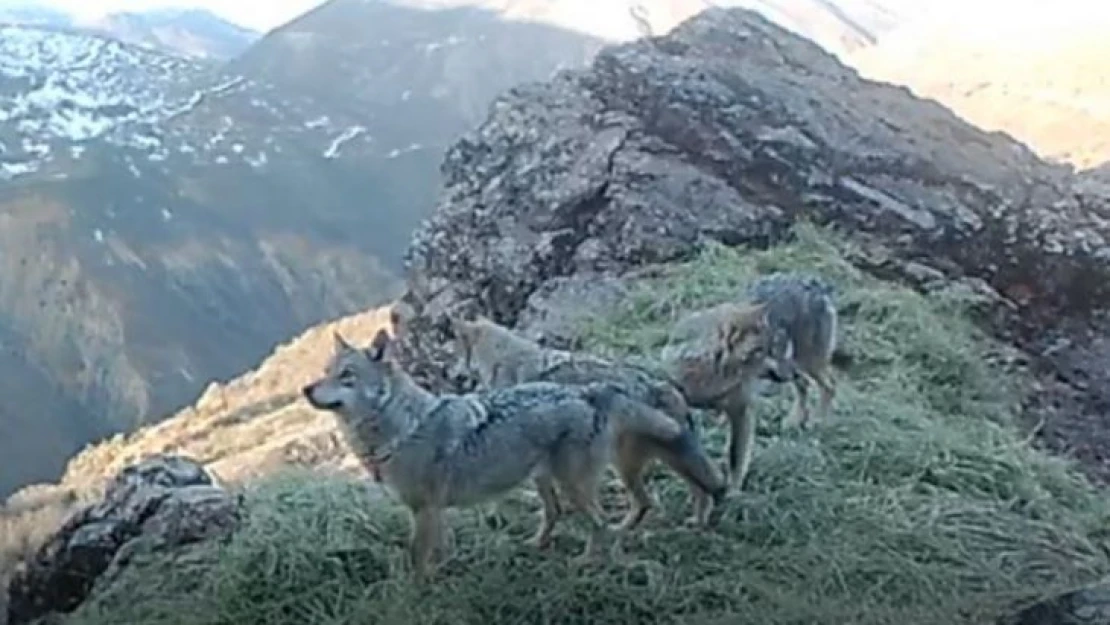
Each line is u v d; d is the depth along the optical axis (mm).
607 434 5934
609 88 11195
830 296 7402
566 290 9398
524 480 5855
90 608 6480
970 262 10203
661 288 8953
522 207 10453
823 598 5641
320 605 5914
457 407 5785
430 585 5840
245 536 6344
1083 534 6633
